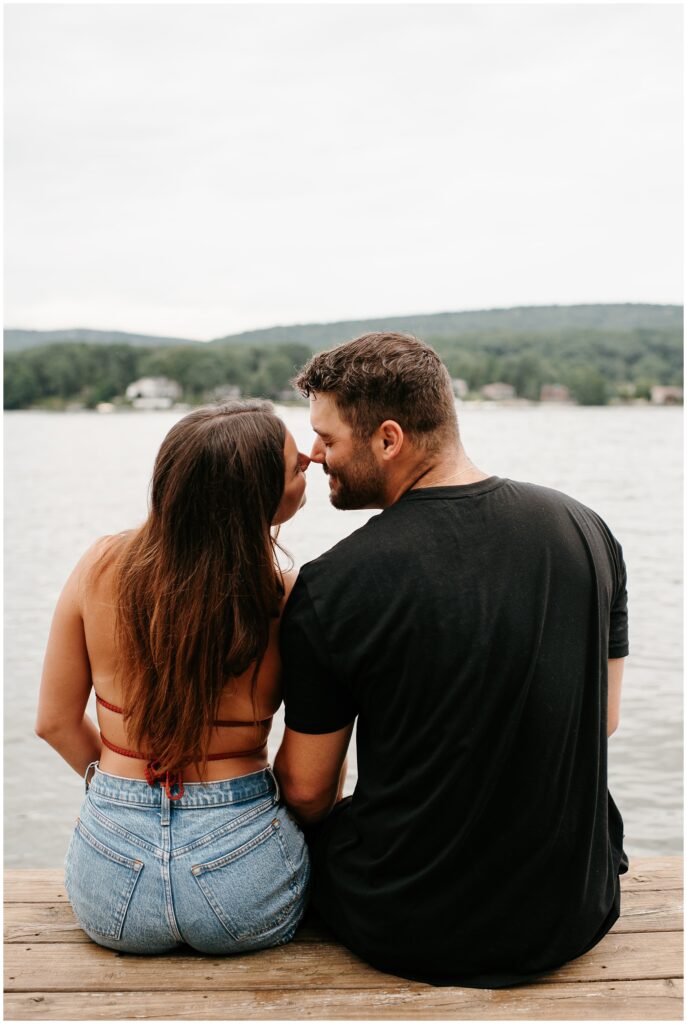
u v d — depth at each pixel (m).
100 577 1.76
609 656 1.85
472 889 1.61
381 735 1.64
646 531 19.83
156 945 1.76
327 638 1.61
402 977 1.70
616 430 65.75
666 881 2.12
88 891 1.74
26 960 1.79
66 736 1.89
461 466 1.73
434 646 1.55
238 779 1.75
